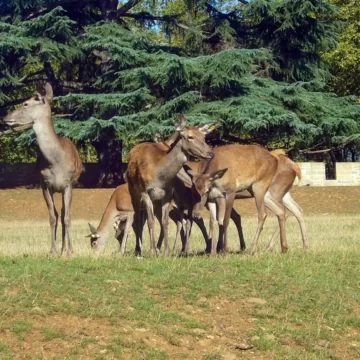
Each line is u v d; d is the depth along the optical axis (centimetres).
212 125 1285
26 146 3509
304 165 3822
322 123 3466
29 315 855
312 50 3766
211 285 1016
